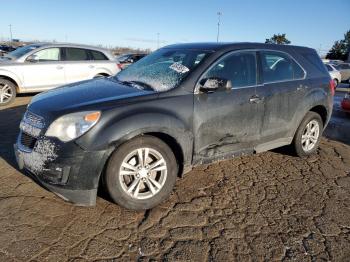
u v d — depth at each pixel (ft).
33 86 30.07
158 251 9.39
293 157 17.20
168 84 12.14
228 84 11.85
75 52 32.32
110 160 10.43
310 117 16.51
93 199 10.45
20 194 11.87
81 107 10.36
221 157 13.12
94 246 9.39
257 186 13.67
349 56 169.37
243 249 9.70
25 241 9.38
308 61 16.56
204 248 9.63
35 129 10.66
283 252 9.68
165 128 11.01
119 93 11.55
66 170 10.00
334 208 12.30
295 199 12.80
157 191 11.37
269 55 14.75
